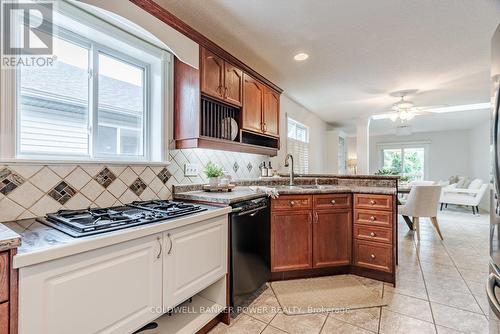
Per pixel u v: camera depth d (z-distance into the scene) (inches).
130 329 49.6
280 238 102.2
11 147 53.8
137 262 51.0
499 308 43.8
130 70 83.3
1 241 33.8
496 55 49.6
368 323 74.1
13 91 54.4
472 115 241.8
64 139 66.1
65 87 66.4
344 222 108.3
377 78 137.7
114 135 78.4
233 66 100.7
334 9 78.1
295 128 195.2
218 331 71.1
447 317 76.7
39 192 57.7
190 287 63.2
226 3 75.0
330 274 107.9
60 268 39.9
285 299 87.9
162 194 87.0
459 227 194.2
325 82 144.0
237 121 108.0
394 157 381.1
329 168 265.7
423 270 112.0
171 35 74.3
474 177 314.7
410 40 97.3
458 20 83.8
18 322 35.8
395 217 100.7
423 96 171.0
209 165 103.9
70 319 41.0
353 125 290.2
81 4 62.5
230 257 77.2
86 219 55.0
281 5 76.1
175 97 90.2
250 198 87.3
